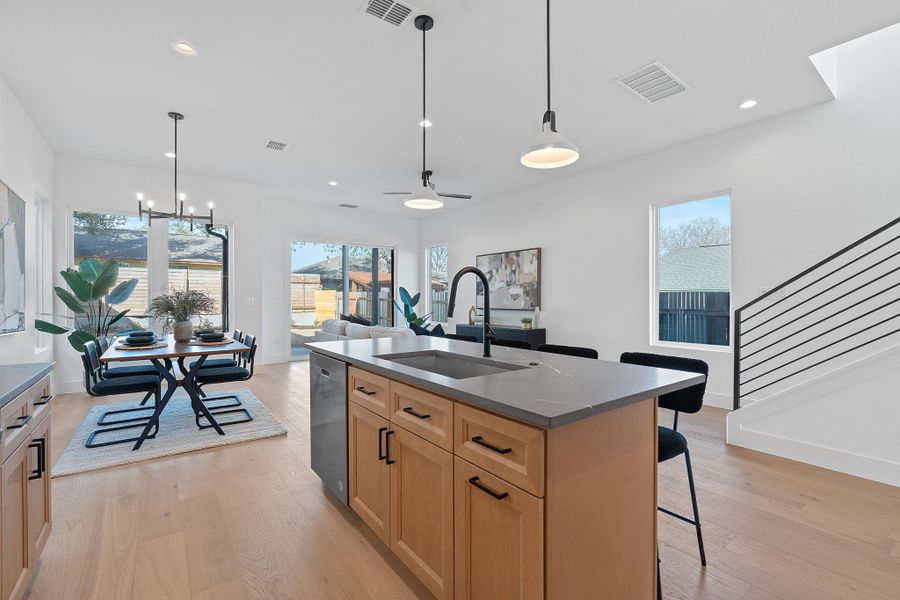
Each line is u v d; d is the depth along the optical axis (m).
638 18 2.48
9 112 3.34
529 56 2.89
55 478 2.64
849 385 2.71
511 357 2.10
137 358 3.10
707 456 3.01
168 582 1.70
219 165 5.30
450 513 1.45
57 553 1.88
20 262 3.65
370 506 1.97
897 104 3.24
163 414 4.04
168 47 2.81
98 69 3.07
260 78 3.20
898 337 3.22
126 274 5.29
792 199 3.72
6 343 3.38
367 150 4.77
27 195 3.85
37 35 2.67
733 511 2.24
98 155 4.91
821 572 1.75
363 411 2.02
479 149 4.73
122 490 2.49
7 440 1.39
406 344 2.66
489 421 1.28
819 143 3.58
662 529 2.08
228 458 2.99
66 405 4.34
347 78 3.20
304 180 5.96
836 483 2.57
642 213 4.84
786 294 3.74
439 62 2.97
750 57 2.89
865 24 2.52
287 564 1.82
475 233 7.25
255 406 4.32
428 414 1.57
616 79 3.18
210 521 2.16
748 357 3.85
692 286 4.52
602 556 1.29
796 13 2.43
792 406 2.95
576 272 5.57
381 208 7.79
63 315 4.71
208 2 2.37
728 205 4.27
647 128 4.08
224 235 5.97
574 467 1.19
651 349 4.76
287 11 2.45
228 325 5.95
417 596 1.63
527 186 6.22
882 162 3.29
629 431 1.38
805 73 3.10
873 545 1.94
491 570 1.29
